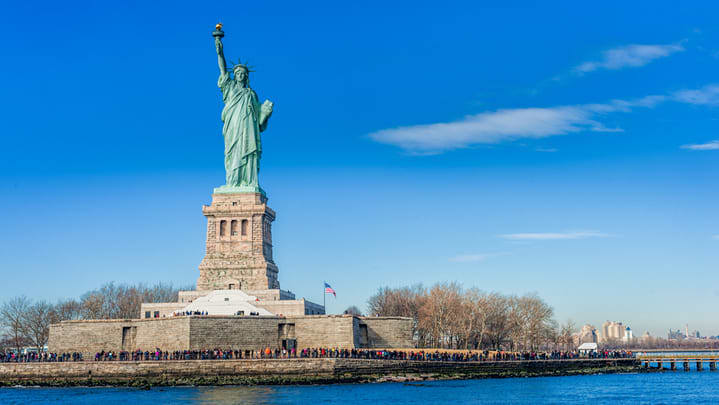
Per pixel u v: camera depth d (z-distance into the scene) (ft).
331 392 458.91
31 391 472.44
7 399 431.02
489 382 536.01
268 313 597.93
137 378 506.48
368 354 538.06
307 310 640.17
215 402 411.13
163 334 557.33
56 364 517.96
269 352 534.78
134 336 579.89
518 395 460.55
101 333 578.66
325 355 531.50
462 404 415.64
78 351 577.43
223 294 623.77
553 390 492.13
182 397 433.07
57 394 453.58
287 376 506.07
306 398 430.20
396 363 536.01
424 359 558.15
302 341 573.33
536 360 620.90
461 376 555.69
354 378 510.58
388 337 608.19
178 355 521.24
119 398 430.20
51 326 589.73
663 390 504.43
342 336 565.53
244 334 555.69
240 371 508.53
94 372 513.86
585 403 431.02
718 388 516.73
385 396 443.32
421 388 485.97
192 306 604.08
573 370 642.22
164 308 630.74
